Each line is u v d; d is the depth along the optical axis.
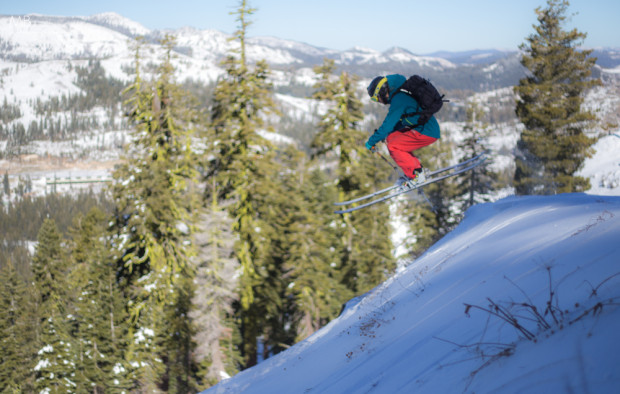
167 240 26.92
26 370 31.94
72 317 32.16
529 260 4.76
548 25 32.59
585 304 2.98
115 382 26.56
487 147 38.94
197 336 26.11
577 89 32.41
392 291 7.73
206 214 27.59
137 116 27.86
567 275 3.74
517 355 2.82
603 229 4.41
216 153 27.22
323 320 35.06
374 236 33.50
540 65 32.69
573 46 32.31
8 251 140.12
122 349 27.33
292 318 33.09
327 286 27.81
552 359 2.49
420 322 5.04
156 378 27.02
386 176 34.75
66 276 36.31
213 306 26.17
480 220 8.41
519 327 3.10
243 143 26.88
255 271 28.92
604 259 3.61
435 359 3.70
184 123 28.53
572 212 5.86
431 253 8.60
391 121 5.74
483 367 2.98
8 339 32.03
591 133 33.44
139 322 26.89
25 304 33.53
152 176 25.48
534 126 32.94
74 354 28.58
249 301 27.48
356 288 33.41
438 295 5.50
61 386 28.23
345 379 4.97
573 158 32.03
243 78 26.73
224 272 26.81
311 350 7.53
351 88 31.03
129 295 27.83
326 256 31.86
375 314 7.02
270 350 35.22
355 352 5.81
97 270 28.73
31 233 165.25
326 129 31.22
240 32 26.39
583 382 2.16
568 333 2.65
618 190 31.06
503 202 8.60
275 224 30.33
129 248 27.53
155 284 26.11
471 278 5.34
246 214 27.44
